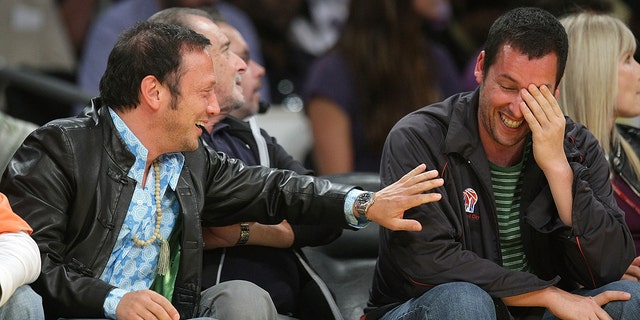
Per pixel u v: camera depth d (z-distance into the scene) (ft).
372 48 54.95
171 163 34.73
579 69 41.29
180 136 34.01
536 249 36.65
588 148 37.22
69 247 33.14
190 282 34.45
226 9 61.62
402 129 36.32
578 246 35.42
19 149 33.37
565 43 34.99
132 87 33.50
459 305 33.50
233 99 39.17
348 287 41.27
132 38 33.86
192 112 33.86
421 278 34.81
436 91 56.24
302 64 67.21
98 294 31.91
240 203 36.32
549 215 36.11
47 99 57.72
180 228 35.04
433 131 36.27
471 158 35.88
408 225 34.19
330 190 36.09
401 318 34.88
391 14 55.11
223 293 34.71
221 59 38.81
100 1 65.05
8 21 60.49
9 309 30.63
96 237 33.14
